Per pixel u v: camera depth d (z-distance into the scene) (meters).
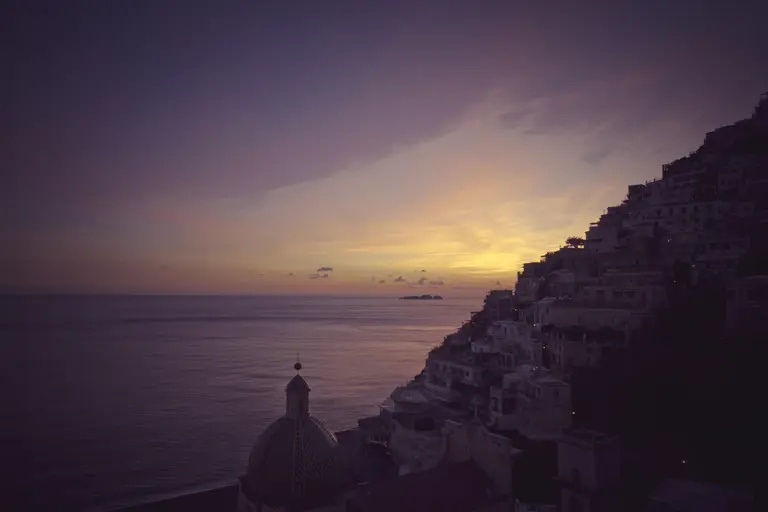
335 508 30.77
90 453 86.25
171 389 136.88
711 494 35.75
